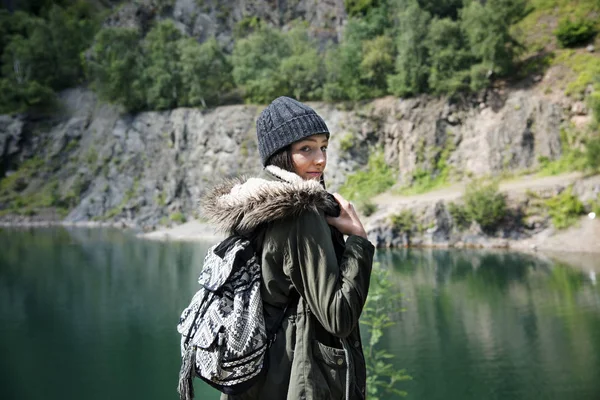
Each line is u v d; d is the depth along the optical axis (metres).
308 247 1.70
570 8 57.44
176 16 84.69
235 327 1.70
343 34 70.06
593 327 19.77
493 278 29.22
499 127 49.78
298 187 1.73
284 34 71.25
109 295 28.89
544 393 13.98
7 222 64.81
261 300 1.79
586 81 47.41
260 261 1.82
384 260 35.09
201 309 1.80
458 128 52.00
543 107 48.69
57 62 78.50
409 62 54.12
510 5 51.97
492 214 39.50
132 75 68.31
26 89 72.94
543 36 55.31
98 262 39.16
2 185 68.81
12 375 17.25
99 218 64.19
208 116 62.72
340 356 1.73
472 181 45.59
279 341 1.78
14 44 79.75
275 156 1.98
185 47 65.00
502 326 20.33
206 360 1.72
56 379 16.73
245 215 1.75
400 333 19.80
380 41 56.56
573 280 27.98
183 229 56.81
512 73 52.19
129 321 23.69
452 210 40.88
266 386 1.76
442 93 53.03
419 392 14.41
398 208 42.28
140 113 67.56
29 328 22.95
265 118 1.99
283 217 1.73
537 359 16.47
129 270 36.00
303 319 1.75
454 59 52.62
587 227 38.00
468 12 52.78
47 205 66.50
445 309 23.05
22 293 30.02
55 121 73.19
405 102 54.31
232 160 60.59
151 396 15.17
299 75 59.62
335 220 1.83
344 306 1.64
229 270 1.75
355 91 56.50
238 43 69.94
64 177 68.56
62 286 31.64
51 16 82.81
